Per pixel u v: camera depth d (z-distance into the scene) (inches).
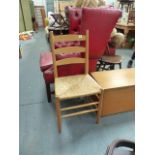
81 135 61.2
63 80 62.2
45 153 54.4
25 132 62.5
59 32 113.7
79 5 91.4
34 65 120.3
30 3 239.1
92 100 71.3
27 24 221.9
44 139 59.5
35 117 70.0
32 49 158.4
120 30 151.4
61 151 55.1
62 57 63.2
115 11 60.8
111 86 62.4
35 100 81.2
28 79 100.4
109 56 91.2
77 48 60.7
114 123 66.7
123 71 74.2
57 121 63.9
